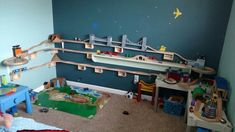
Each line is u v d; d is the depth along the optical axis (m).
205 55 2.96
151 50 3.17
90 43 3.43
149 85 3.26
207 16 2.80
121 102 3.30
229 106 2.25
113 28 3.27
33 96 3.18
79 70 3.70
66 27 3.54
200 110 2.22
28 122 1.94
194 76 3.04
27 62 2.90
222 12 2.73
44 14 3.35
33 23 3.15
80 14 3.38
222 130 2.02
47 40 3.48
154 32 3.09
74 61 3.68
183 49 3.04
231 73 2.31
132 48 3.24
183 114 3.01
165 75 3.11
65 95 3.36
